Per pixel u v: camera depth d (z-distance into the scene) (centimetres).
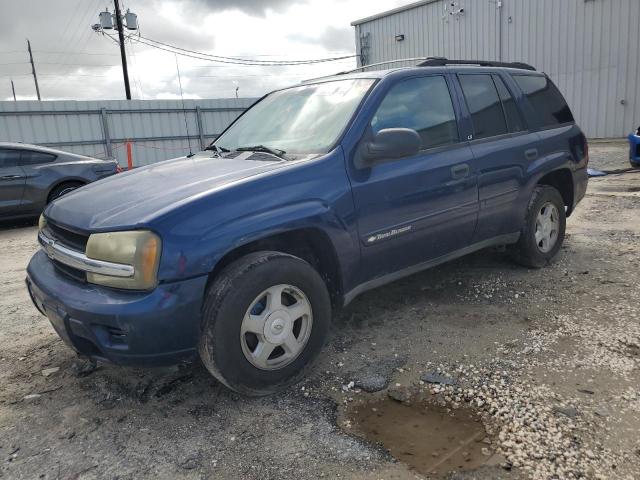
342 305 321
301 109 372
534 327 352
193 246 251
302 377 296
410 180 337
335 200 300
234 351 263
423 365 309
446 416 259
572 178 487
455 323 365
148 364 255
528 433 240
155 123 1956
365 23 2634
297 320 292
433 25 2325
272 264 272
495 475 215
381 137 308
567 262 485
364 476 219
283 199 281
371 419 261
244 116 429
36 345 363
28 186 834
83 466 235
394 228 331
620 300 388
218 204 263
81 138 1828
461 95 392
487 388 279
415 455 231
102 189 318
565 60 1914
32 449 248
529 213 443
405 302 407
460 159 371
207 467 230
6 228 861
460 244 387
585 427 242
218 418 267
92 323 251
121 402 285
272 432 253
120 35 2862
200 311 258
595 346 319
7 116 1702
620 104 1808
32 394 298
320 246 307
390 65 415
